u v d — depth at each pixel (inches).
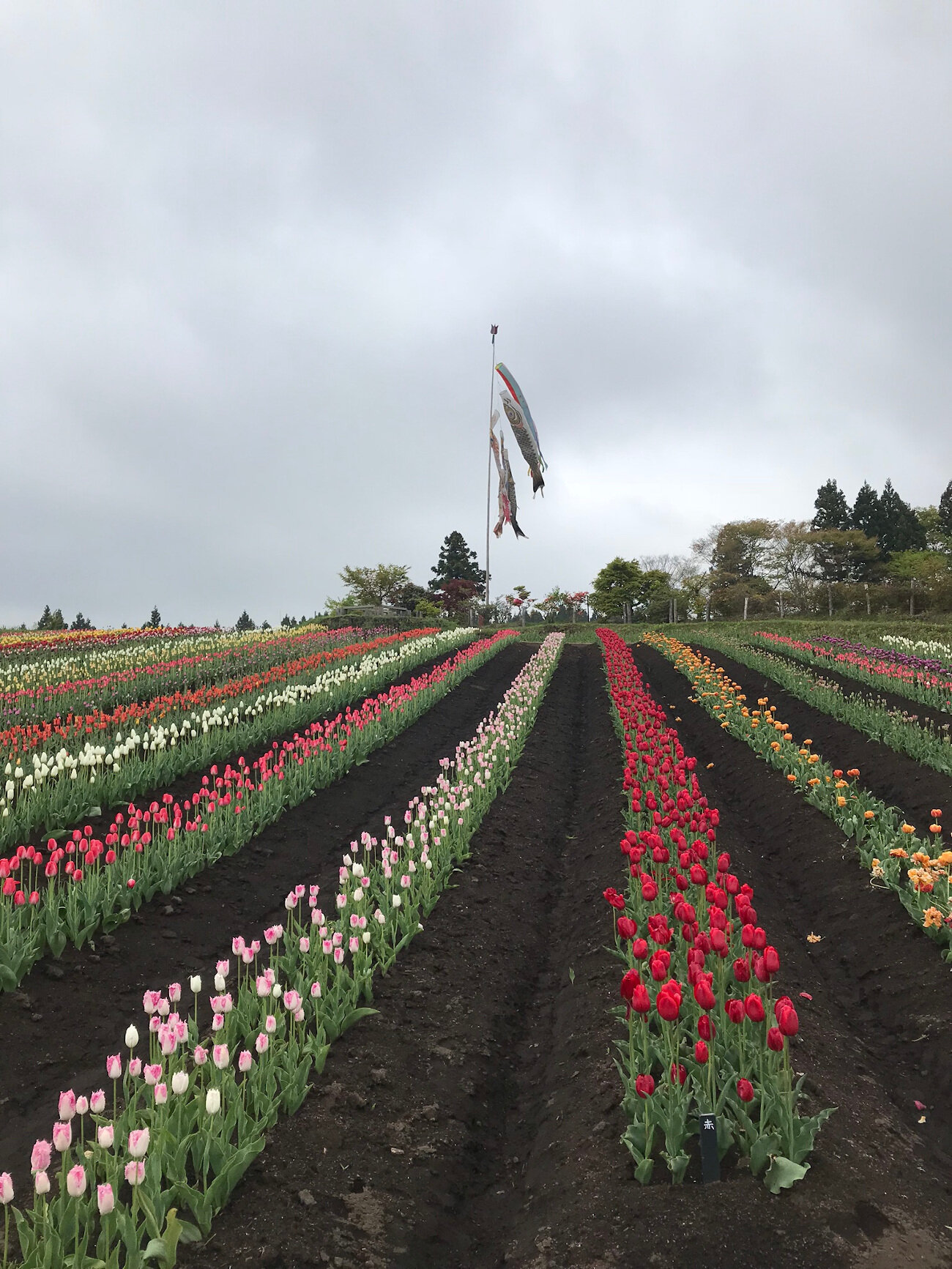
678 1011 153.6
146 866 293.3
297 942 244.4
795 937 280.4
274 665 925.8
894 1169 152.8
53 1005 224.7
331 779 452.1
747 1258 127.0
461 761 460.8
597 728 701.9
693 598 2768.2
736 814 433.4
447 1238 149.4
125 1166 125.2
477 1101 194.2
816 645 1045.2
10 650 1200.8
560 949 285.4
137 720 534.3
